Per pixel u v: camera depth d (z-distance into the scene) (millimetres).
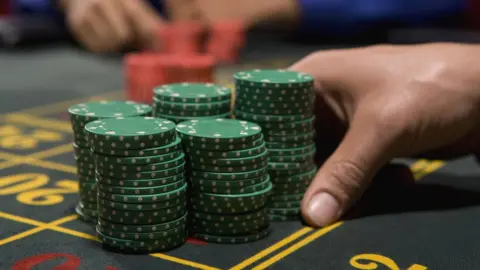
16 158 600
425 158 532
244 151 452
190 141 454
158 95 495
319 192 484
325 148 553
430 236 472
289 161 483
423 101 486
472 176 572
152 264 437
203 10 1485
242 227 460
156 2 1595
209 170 454
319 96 524
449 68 493
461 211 506
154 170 440
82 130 476
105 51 1298
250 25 1512
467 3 1467
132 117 466
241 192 456
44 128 693
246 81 480
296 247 457
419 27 1482
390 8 1438
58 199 519
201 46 1246
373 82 498
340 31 1515
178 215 453
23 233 469
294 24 1521
